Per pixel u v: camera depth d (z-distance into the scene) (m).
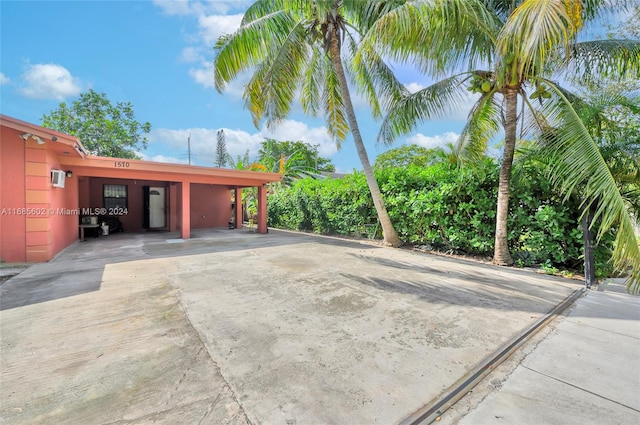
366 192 9.98
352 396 2.05
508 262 6.19
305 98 11.02
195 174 10.30
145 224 13.53
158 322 3.29
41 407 1.94
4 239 6.18
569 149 4.49
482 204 6.79
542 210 5.68
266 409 1.92
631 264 3.72
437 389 2.14
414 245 8.62
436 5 5.05
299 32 8.38
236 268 5.91
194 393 2.08
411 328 3.16
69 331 3.06
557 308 3.76
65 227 8.33
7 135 6.17
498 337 2.95
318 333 3.04
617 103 4.81
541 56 4.30
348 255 7.36
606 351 2.70
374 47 5.94
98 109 16.14
